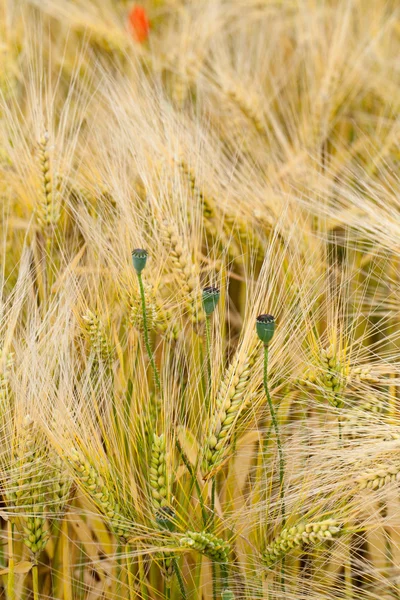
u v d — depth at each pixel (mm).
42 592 1189
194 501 1160
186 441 1144
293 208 1292
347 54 1541
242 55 1513
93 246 1220
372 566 1174
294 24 1699
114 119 1343
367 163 1412
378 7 1709
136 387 1155
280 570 1140
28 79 1449
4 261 1223
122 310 1202
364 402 1154
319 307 1234
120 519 1104
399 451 1102
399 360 1248
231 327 1284
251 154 1365
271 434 1172
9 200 1292
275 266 1223
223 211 1260
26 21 1550
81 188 1274
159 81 1395
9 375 1136
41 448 1120
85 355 1179
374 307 1298
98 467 1104
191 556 1187
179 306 1173
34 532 1114
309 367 1156
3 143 1295
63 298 1196
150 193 1198
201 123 1396
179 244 1152
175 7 1726
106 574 1186
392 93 1492
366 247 1301
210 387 1138
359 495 1111
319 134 1409
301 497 1121
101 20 1581
